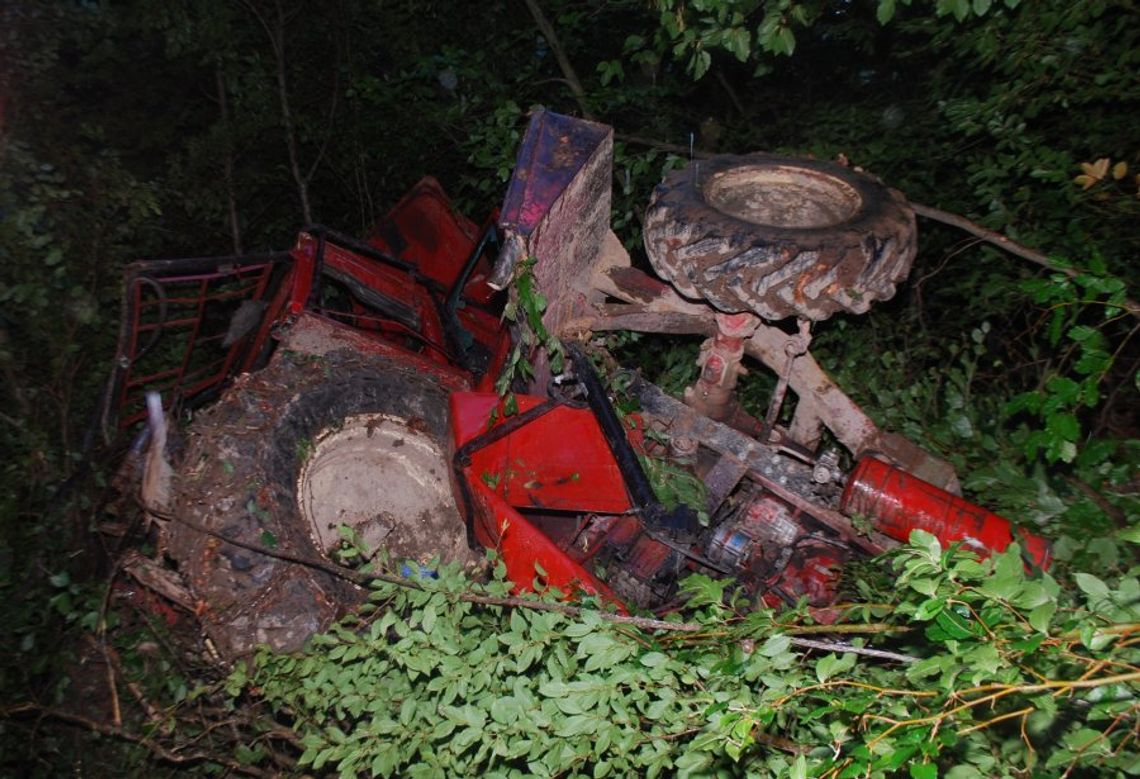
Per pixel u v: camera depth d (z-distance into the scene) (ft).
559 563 11.65
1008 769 6.86
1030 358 16.85
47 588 12.35
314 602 12.44
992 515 11.09
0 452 14.06
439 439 14.47
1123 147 15.55
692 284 11.09
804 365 12.57
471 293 20.20
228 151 22.99
